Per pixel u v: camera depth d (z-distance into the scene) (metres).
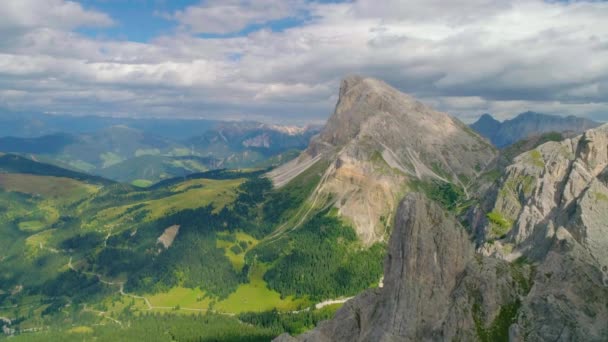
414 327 128.88
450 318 125.62
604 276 134.12
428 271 135.50
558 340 115.38
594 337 113.31
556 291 125.19
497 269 135.38
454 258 138.12
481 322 124.69
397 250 139.50
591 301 123.44
